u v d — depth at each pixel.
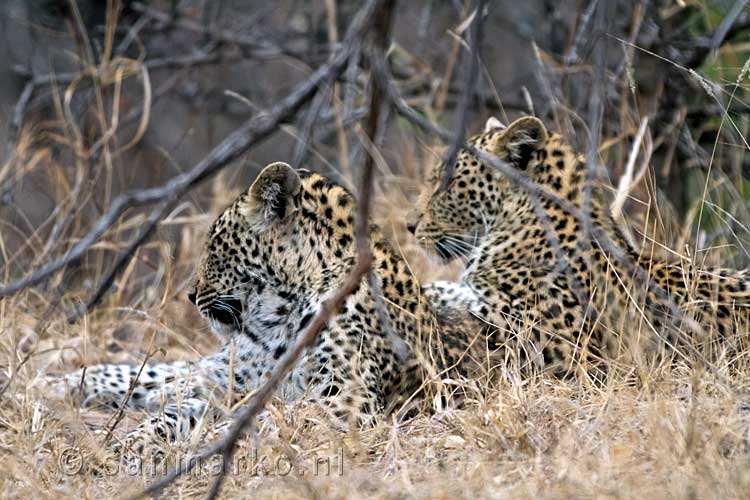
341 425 8.67
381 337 9.41
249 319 10.07
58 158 16.02
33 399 9.77
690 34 14.37
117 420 9.07
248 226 9.98
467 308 10.91
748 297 10.30
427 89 16.02
